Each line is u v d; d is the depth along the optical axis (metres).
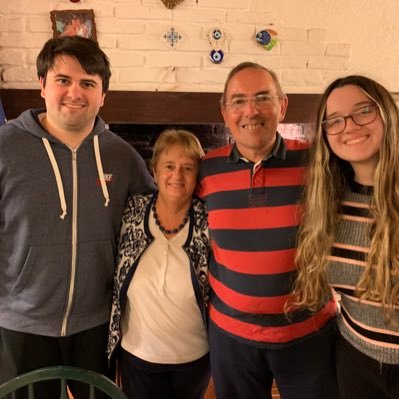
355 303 1.11
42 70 1.27
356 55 2.20
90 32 1.97
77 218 1.32
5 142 1.27
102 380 1.07
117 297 1.38
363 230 1.06
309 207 1.16
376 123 1.01
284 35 2.11
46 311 1.33
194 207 1.42
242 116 1.27
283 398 1.35
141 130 2.22
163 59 2.05
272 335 1.26
